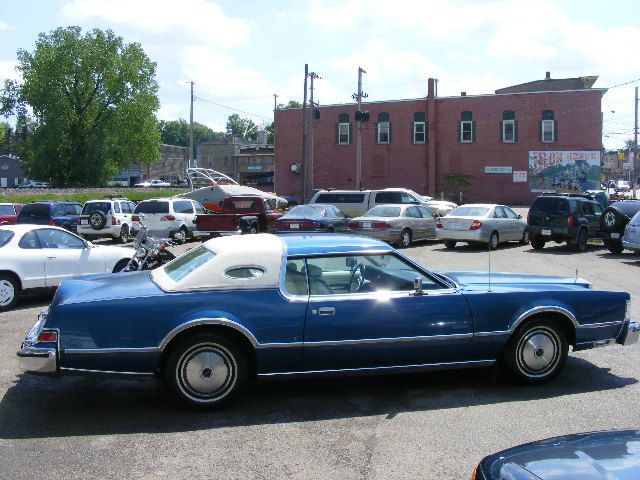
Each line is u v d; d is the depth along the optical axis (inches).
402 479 169.9
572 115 1974.7
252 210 949.2
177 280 222.1
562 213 773.9
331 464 179.0
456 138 2081.7
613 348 312.5
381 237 806.5
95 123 2657.5
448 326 234.2
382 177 2155.5
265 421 212.5
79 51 2561.5
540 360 248.2
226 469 175.9
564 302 247.9
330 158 2217.0
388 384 253.4
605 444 110.7
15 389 248.1
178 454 186.1
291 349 221.3
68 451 188.1
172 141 6766.7
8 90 2723.9
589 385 251.4
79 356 209.9
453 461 180.7
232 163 3956.7
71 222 1003.3
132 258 467.5
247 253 225.5
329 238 245.9
